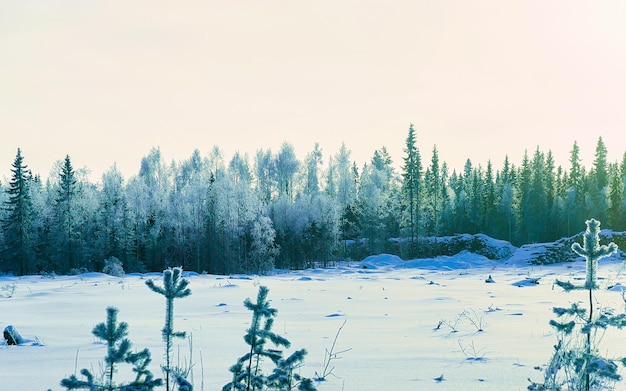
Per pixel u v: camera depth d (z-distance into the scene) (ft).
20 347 24.93
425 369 18.33
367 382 16.33
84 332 30.81
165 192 225.35
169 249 193.57
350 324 33.81
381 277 122.93
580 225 230.68
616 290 57.62
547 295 56.03
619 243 185.26
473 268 169.17
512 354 21.16
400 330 30.35
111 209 195.00
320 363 19.76
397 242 231.71
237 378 12.60
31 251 176.24
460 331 28.89
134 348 23.52
